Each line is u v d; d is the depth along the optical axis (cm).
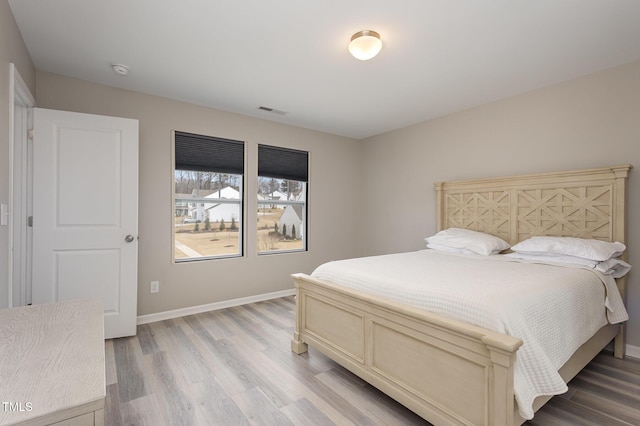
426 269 221
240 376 211
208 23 197
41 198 246
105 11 186
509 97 317
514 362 122
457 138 363
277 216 420
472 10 182
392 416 170
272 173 407
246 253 381
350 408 177
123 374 212
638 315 242
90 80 281
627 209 247
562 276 198
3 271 175
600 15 187
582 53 232
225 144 366
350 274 216
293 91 305
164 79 279
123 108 299
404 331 165
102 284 267
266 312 346
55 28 203
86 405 68
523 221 302
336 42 219
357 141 494
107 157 269
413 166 413
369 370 186
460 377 140
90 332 107
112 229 271
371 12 185
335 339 214
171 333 284
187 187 346
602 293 213
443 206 371
